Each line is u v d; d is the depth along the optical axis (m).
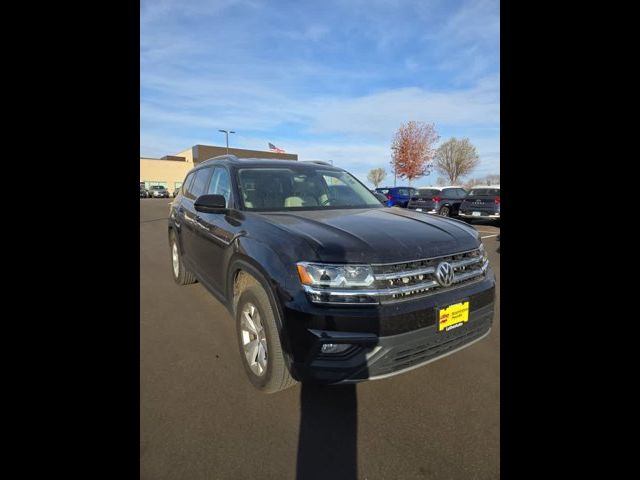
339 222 2.52
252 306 2.40
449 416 2.14
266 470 1.75
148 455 1.83
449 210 15.07
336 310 1.90
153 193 48.69
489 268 2.61
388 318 1.91
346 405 2.26
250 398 2.33
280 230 2.32
